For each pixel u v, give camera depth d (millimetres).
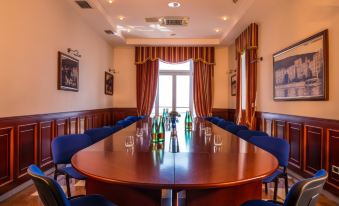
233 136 2744
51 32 4082
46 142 3979
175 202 1425
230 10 5148
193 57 7824
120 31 6719
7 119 3043
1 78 2965
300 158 3740
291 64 3941
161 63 8359
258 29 5395
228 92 7949
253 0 4332
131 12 5293
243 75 6406
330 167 3070
